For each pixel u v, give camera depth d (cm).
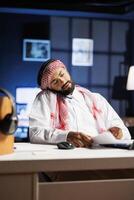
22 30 498
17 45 497
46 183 90
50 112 143
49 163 89
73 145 117
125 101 535
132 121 430
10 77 497
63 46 512
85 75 523
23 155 95
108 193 93
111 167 93
